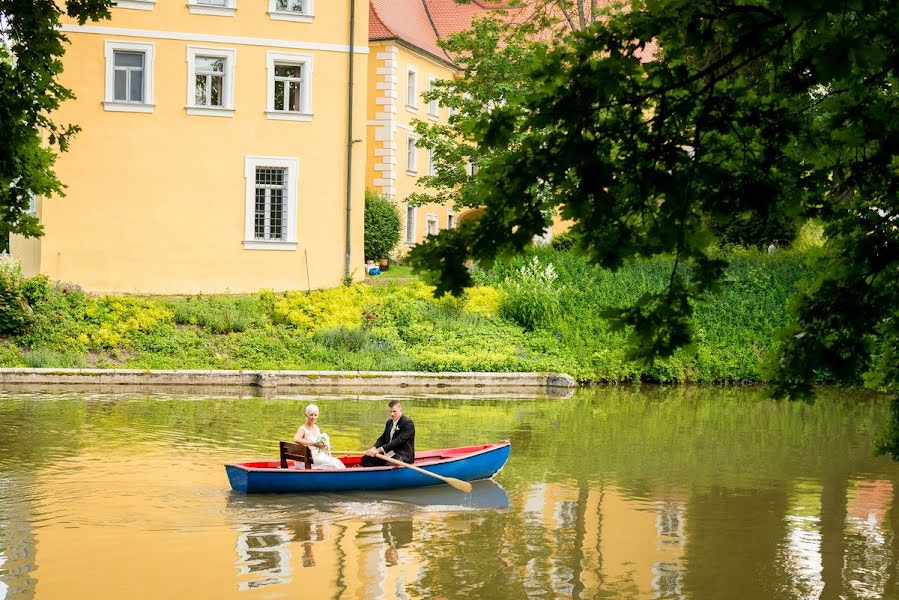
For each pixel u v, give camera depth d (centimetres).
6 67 1220
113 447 1812
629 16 578
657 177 589
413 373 2900
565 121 570
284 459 1566
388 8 5056
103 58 3294
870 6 553
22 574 1104
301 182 3472
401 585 1095
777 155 621
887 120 626
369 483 1525
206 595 1048
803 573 1171
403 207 4972
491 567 1167
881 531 1366
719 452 1945
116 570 1123
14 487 1496
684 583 1124
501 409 2488
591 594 1079
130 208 3325
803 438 2139
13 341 2858
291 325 3170
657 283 3512
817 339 680
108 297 3139
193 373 2769
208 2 3378
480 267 606
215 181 3394
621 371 3139
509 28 3759
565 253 3678
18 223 1275
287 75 3491
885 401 2842
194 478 1581
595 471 1736
